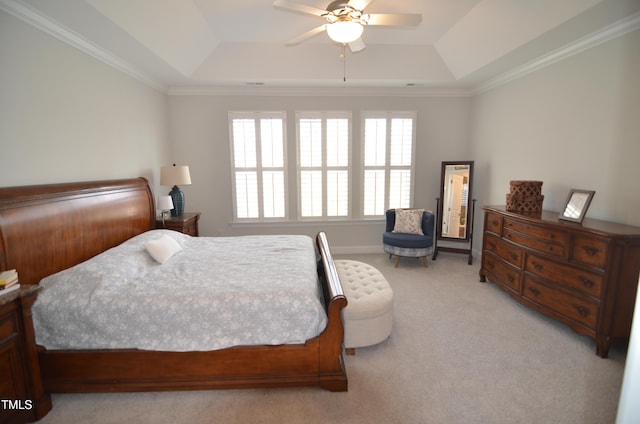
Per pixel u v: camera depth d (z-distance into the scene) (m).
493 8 2.81
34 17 2.18
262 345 1.93
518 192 3.24
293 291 1.99
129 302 1.88
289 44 2.70
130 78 3.48
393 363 2.25
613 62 2.64
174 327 1.87
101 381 1.92
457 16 3.09
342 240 5.00
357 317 2.28
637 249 2.17
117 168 3.24
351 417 1.78
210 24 3.22
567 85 3.10
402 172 4.87
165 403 1.89
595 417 1.77
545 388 2.00
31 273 1.99
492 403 1.88
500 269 3.38
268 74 4.02
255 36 3.51
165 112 4.40
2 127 2.02
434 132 4.86
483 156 4.53
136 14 2.48
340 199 4.87
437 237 4.78
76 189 2.41
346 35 2.37
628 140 2.54
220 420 1.77
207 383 1.94
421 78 4.19
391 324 2.48
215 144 4.64
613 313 2.23
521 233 3.03
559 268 2.60
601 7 2.28
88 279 1.99
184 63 3.60
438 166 4.94
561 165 3.20
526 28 2.80
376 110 4.71
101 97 2.97
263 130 4.64
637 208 2.49
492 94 4.28
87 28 2.46
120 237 2.94
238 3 2.80
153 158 4.04
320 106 4.67
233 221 4.81
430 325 2.78
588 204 2.59
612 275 2.21
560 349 2.41
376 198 4.91
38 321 1.86
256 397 1.93
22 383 1.69
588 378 2.08
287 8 2.20
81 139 2.71
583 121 2.94
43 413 1.78
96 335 1.87
